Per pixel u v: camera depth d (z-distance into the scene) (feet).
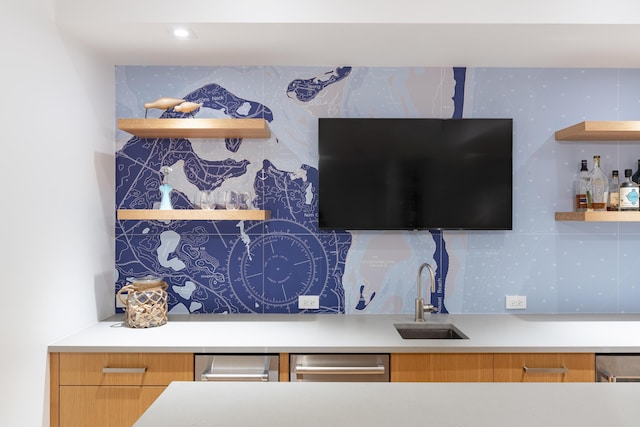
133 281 7.98
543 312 8.87
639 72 8.91
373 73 8.87
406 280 8.87
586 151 8.84
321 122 8.59
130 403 6.70
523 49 7.91
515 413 3.61
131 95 8.84
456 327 7.82
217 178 8.90
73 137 7.40
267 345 6.77
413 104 8.87
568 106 8.88
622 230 8.86
